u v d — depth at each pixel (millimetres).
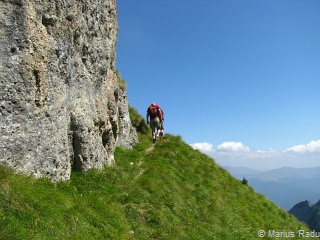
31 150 11164
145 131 33969
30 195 9273
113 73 22688
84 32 16406
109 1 20234
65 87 14078
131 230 12531
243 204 22938
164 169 21875
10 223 7875
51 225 8844
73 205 10891
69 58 14305
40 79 11805
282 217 25422
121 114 26875
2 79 10438
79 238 9305
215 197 20531
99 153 17109
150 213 14367
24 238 7672
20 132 10805
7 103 10508
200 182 23234
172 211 15852
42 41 12086
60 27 13352
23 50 11148
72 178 14383
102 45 18953
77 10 15133
